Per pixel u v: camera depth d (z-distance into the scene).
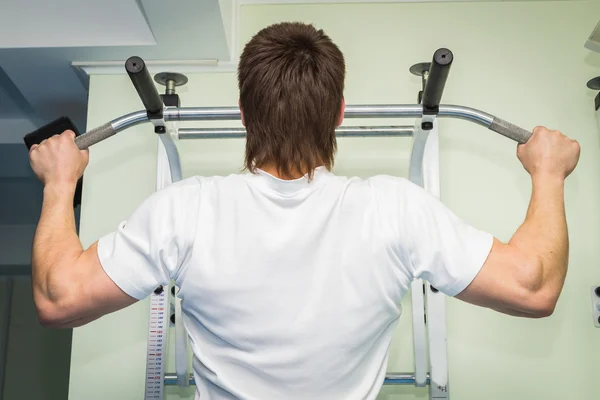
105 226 2.04
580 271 1.96
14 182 4.38
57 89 2.36
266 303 0.86
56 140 1.04
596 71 2.09
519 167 2.03
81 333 1.97
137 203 2.05
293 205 0.89
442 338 1.75
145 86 1.17
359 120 2.08
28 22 2.01
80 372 1.95
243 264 0.86
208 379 0.90
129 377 1.94
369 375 0.93
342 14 2.15
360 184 0.92
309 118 0.90
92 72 2.14
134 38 1.99
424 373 1.75
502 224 1.99
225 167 2.05
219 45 2.00
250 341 0.86
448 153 2.04
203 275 0.86
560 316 1.94
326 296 0.86
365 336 0.88
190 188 0.91
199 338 0.92
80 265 0.89
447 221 0.89
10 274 5.44
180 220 0.88
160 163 1.89
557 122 2.06
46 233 0.95
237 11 2.13
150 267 0.88
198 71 2.13
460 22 2.13
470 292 0.87
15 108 3.46
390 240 0.88
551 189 0.96
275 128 0.90
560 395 1.90
